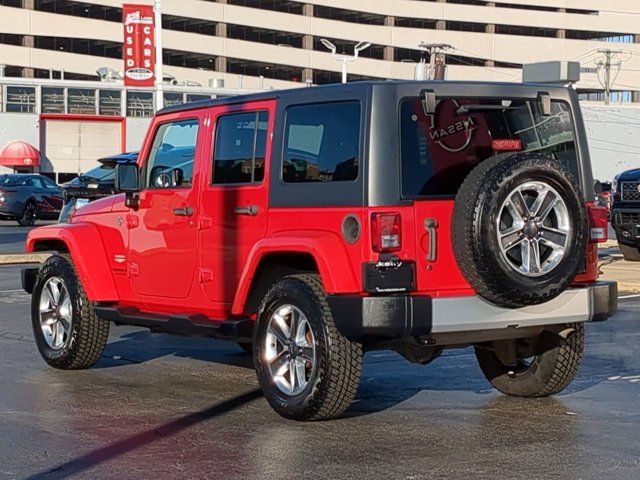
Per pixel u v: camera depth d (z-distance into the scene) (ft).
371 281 21.61
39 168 191.01
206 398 26.23
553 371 25.29
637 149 239.09
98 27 278.46
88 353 29.68
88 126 194.08
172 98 198.39
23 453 20.75
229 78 301.84
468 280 21.97
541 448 21.01
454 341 22.65
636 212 57.62
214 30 303.48
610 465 19.67
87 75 281.95
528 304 22.21
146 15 135.13
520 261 21.98
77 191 54.08
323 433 22.33
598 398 26.16
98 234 29.45
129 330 39.04
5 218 113.60
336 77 324.60
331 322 22.34
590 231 24.14
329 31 316.81
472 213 21.52
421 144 22.41
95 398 26.23
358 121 22.36
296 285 23.03
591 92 367.25
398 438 21.88
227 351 34.12
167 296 27.48
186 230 26.63
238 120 25.41
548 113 23.95
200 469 19.53
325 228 22.65
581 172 24.62
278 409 23.40
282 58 310.04
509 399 26.14
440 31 332.80
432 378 29.12
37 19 270.87
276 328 23.67
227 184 25.50
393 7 325.83
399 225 21.80
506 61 343.26
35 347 34.42
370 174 21.88
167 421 23.59
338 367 22.29
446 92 22.84
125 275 28.84
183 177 26.96
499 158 21.98
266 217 24.21
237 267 25.14
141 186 28.27
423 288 22.06
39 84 191.11
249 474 19.17
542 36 350.23
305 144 23.49
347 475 19.06
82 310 29.48
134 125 195.52
